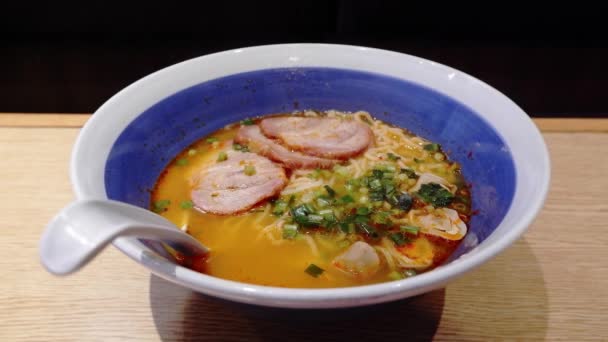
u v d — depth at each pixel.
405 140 0.33
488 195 0.26
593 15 0.64
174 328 0.24
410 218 0.28
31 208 0.30
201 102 0.32
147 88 0.29
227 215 0.28
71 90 0.68
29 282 0.26
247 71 0.33
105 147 0.25
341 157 0.32
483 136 0.28
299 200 0.29
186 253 0.24
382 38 0.66
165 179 0.30
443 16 0.65
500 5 0.64
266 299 0.17
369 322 0.24
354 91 0.34
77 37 0.66
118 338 0.23
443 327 0.24
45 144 0.35
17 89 0.67
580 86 0.68
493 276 0.26
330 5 0.65
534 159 0.23
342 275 0.25
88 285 0.26
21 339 0.23
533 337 0.23
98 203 0.19
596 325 0.24
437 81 0.31
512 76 0.67
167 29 0.66
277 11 0.65
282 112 0.35
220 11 0.65
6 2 0.62
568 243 0.28
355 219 0.28
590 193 0.31
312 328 0.23
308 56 0.33
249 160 0.32
